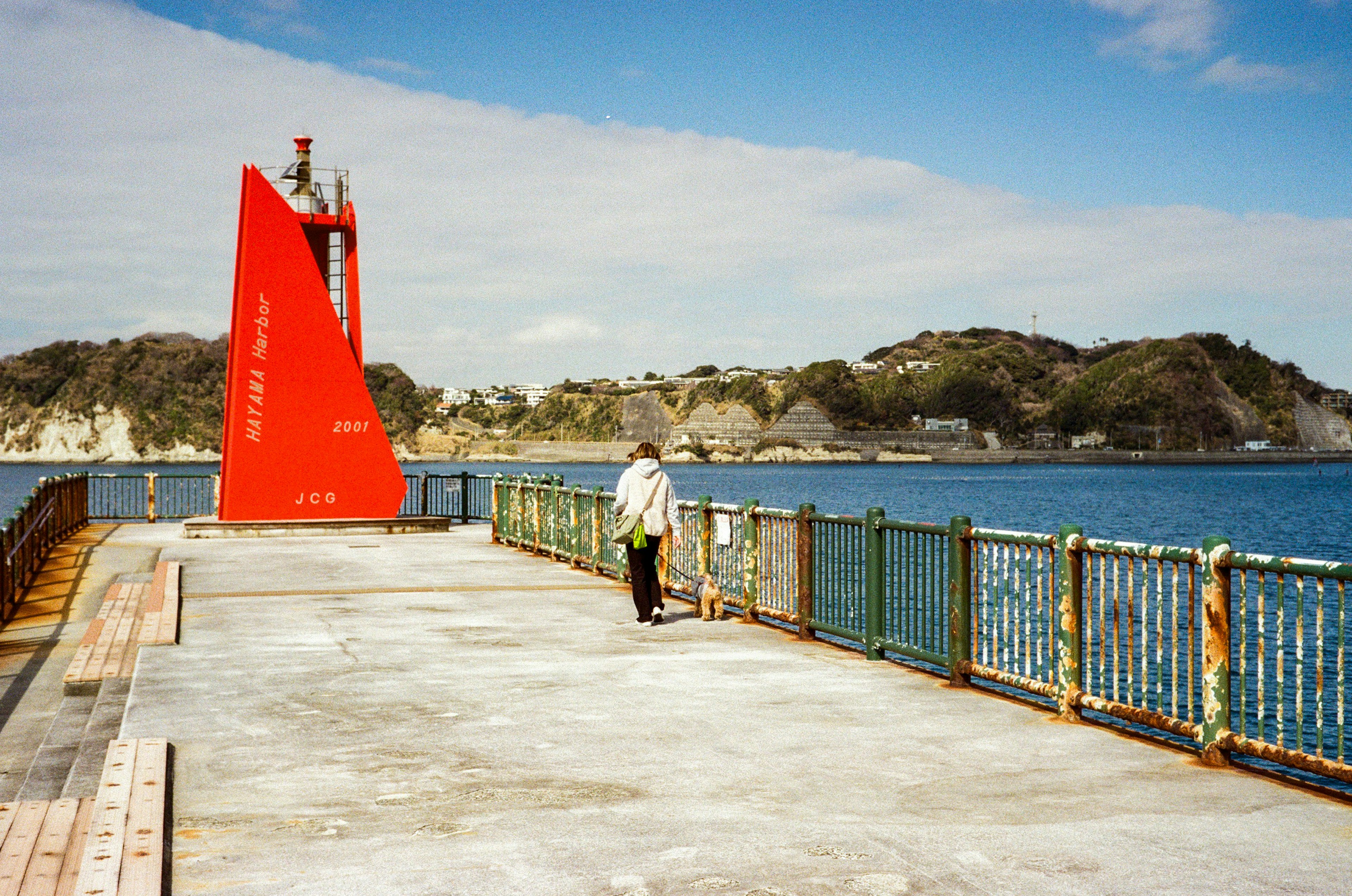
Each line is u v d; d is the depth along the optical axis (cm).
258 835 491
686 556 1393
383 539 2405
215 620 1198
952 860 460
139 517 3084
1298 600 566
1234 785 578
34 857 473
